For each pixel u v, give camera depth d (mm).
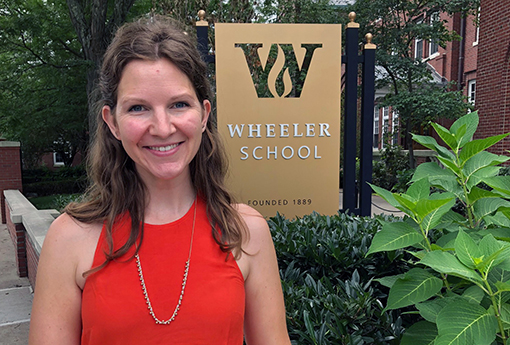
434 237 2217
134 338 945
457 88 14125
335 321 1599
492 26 9188
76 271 986
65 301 978
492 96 9320
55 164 23016
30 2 10680
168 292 976
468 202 1672
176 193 1088
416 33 10305
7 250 6520
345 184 4125
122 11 9438
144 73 968
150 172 1021
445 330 1096
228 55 3893
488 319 1107
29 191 14164
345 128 4094
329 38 3949
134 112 995
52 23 10789
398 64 10211
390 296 1339
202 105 1113
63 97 11914
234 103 3941
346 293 1754
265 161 4004
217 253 1044
